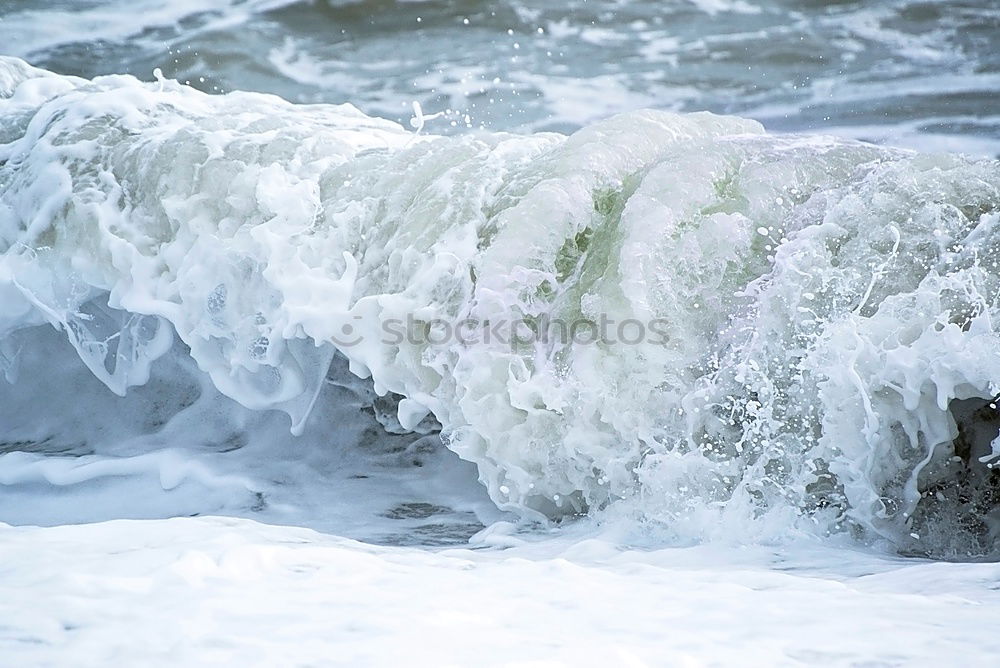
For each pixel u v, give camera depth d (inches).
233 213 748.6
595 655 310.8
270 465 746.8
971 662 311.9
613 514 612.4
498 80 1649.9
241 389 759.1
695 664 307.9
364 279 707.4
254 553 411.5
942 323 576.1
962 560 549.0
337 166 760.3
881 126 1579.7
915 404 568.1
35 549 430.3
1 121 905.5
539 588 402.3
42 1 1934.1
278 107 911.0
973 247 592.7
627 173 699.4
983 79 1700.3
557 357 634.2
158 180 773.3
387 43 1855.3
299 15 1907.0
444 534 629.9
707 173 658.2
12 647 304.0
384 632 328.2
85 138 817.5
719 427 609.9
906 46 1813.5
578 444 618.8
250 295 734.5
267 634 322.0
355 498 696.4
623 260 628.7
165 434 798.5
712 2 1964.8
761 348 608.1
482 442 649.0
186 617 334.6
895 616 361.4
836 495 590.2
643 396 613.6
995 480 584.4
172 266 759.7
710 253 630.5
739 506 585.6
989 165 621.6
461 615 352.2
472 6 1920.5
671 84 1728.6
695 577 440.1
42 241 797.2
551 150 725.9
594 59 1802.4
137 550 427.8
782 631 342.6
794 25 1884.8
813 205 642.2
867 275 604.4
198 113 865.5
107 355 821.9
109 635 315.0
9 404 853.2
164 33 1866.4
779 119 1619.1
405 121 1630.2
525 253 658.2
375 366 684.1
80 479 757.9
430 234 687.7
